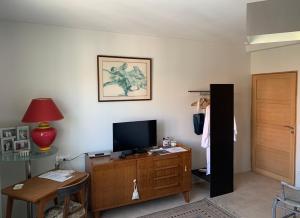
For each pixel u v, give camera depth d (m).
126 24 3.00
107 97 3.40
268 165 4.47
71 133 3.23
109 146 3.47
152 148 3.56
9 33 2.84
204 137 3.72
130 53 3.54
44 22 2.91
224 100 3.65
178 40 3.88
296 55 3.89
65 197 2.14
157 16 2.68
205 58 4.14
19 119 2.92
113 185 2.99
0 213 2.51
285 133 4.14
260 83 4.52
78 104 3.25
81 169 3.31
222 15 2.65
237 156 4.66
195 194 3.76
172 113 3.91
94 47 3.29
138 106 3.64
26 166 2.84
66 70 3.15
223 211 3.20
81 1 2.21
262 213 3.13
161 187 3.28
